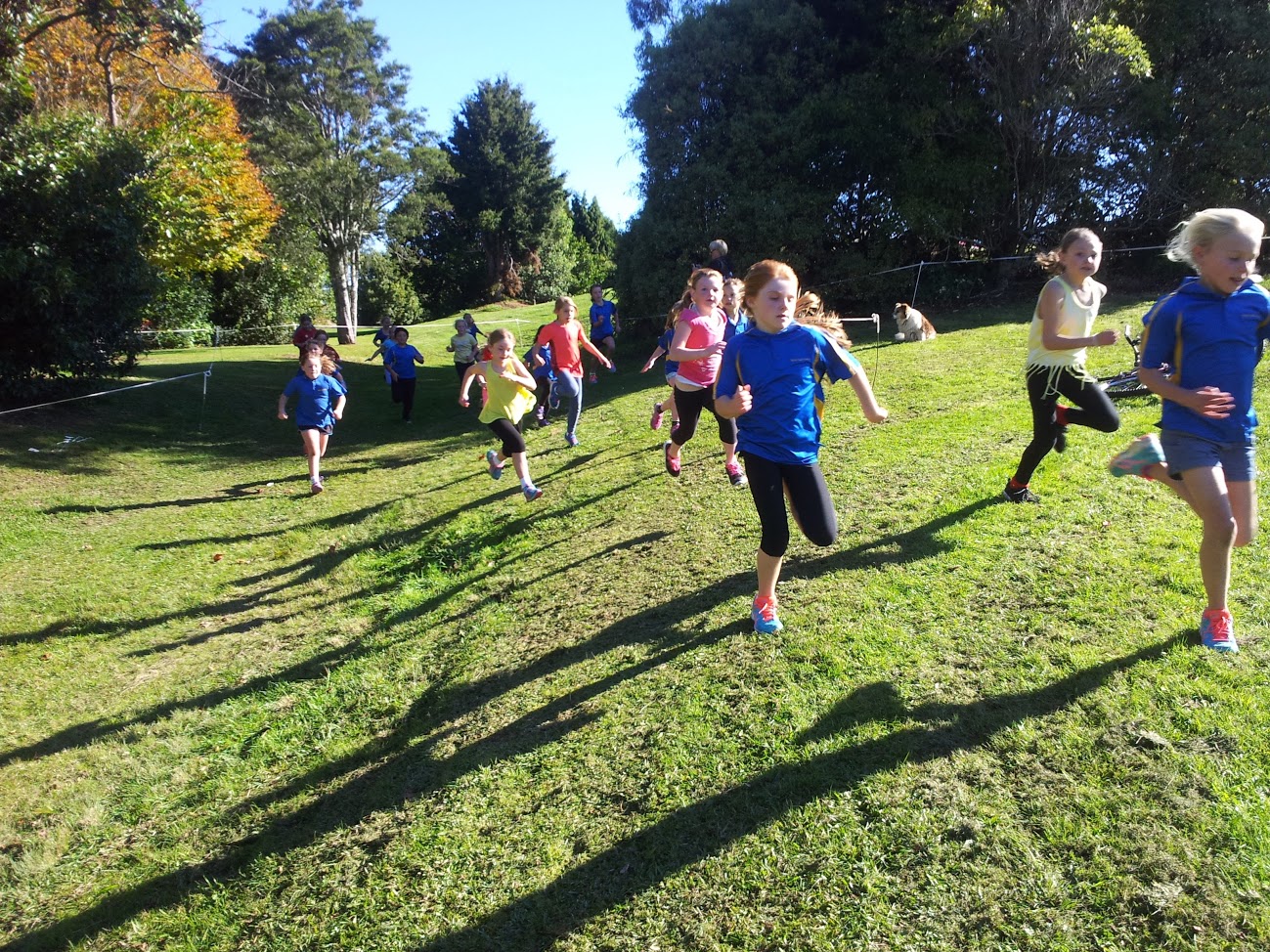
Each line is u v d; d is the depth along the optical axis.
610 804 3.20
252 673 5.34
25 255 11.84
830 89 18.72
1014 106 17.59
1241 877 2.32
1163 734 2.90
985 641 3.68
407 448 12.68
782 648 3.93
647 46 19.98
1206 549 3.24
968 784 2.87
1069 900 2.38
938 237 18.19
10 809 4.16
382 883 3.11
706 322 6.27
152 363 21.28
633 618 4.71
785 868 2.71
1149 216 18.27
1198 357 3.20
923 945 2.36
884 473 6.23
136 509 9.62
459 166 58.19
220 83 31.08
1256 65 16.89
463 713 4.21
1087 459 5.73
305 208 36.66
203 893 3.33
